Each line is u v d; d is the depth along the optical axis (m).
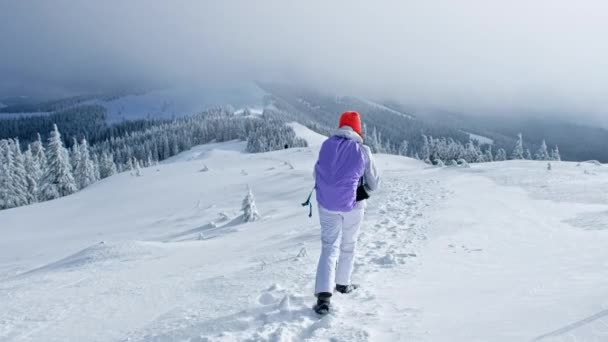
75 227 29.97
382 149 115.94
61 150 59.53
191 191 36.12
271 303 3.88
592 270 4.06
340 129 4.02
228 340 2.99
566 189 14.31
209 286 4.86
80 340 3.50
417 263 5.39
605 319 2.41
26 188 59.69
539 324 2.56
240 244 10.64
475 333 2.60
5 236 29.31
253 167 49.09
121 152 155.75
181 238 19.81
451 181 19.19
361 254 6.20
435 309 3.28
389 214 10.96
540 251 5.94
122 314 4.16
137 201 35.72
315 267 5.30
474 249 6.34
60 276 8.09
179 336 3.20
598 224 8.14
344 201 3.77
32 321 4.22
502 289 3.68
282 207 24.47
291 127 145.62
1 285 8.09
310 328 3.16
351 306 3.61
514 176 19.42
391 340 2.71
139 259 10.38
